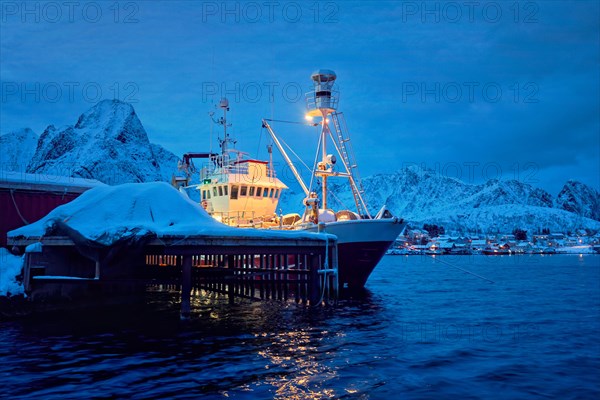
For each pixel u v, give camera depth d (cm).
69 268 1934
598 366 1145
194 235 1641
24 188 2183
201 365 1104
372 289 3631
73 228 1742
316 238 1967
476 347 1360
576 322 1880
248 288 2317
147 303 2298
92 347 1289
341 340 1427
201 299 2512
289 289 2342
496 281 4678
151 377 1002
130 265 2262
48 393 892
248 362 1136
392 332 1584
